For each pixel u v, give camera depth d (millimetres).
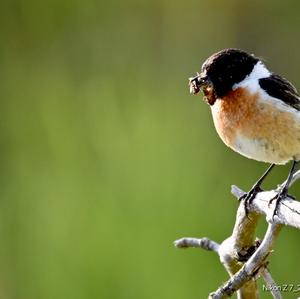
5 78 14117
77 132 12602
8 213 12266
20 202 12297
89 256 11516
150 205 11500
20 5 14875
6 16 14781
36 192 12297
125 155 11906
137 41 15805
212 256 11211
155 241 11328
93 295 11422
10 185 12570
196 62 16516
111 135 12250
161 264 11281
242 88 9773
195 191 11570
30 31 14836
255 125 9672
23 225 12195
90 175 12102
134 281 11273
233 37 17531
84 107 12836
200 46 16766
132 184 11688
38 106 13148
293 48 17922
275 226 7844
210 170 11992
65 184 12164
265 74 9945
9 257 12117
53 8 15016
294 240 12273
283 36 17891
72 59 14898
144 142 11992
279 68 18047
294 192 13383
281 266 12195
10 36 14719
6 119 13180
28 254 12008
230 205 11812
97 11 15375
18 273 12039
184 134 12195
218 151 12664
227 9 17234
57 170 12297
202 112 12797
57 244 11797
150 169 11703
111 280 11375
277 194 8406
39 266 11867
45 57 14812
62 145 12477
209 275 11180
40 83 14062
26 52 14742
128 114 12469
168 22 16312
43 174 12477
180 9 16656
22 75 14203
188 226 11406
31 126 12961
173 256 11297
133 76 13781
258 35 17750
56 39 15000
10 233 12242
